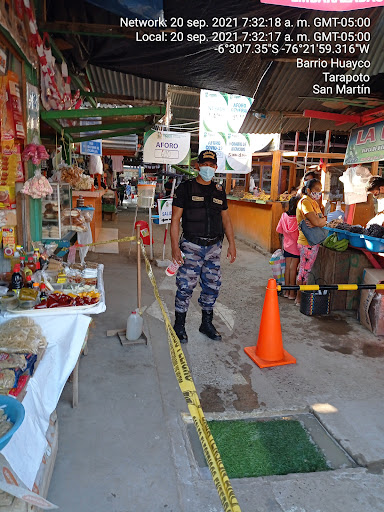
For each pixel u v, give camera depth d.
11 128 2.95
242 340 4.26
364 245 4.86
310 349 4.07
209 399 3.13
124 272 6.89
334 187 7.07
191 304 5.38
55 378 2.52
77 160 8.79
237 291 6.07
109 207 14.12
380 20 3.69
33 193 3.28
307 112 5.49
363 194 5.73
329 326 4.72
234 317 4.94
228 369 3.61
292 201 5.56
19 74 3.24
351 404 3.10
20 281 2.82
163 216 7.45
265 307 3.76
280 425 2.89
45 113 3.86
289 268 5.74
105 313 4.75
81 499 2.07
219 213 3.96
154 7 3.23
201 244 3.91
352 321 4.90
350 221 5.95
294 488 2.24
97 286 3.33
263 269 7.55
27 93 3.34
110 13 3.72
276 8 3.47
